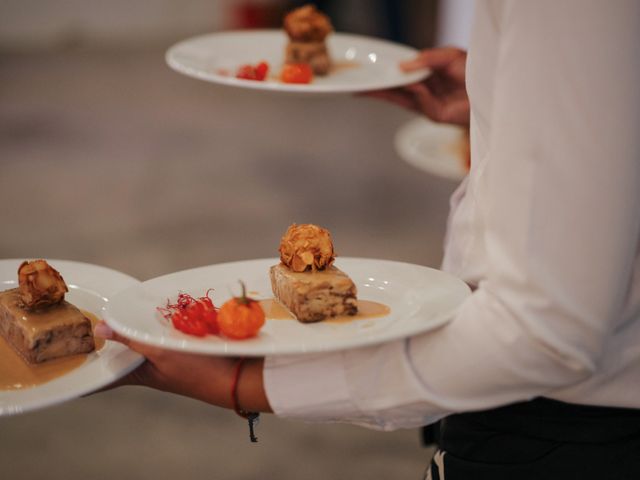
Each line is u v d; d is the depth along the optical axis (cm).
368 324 107
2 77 693
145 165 534
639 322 103
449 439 119
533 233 86
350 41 234
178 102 660
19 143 557
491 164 90
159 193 493
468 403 96
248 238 439
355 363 100
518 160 86
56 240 427
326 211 475
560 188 84
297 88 175
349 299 109
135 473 265
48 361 110
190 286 117
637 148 84
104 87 683
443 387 95
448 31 673
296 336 104
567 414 108
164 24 820
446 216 474
